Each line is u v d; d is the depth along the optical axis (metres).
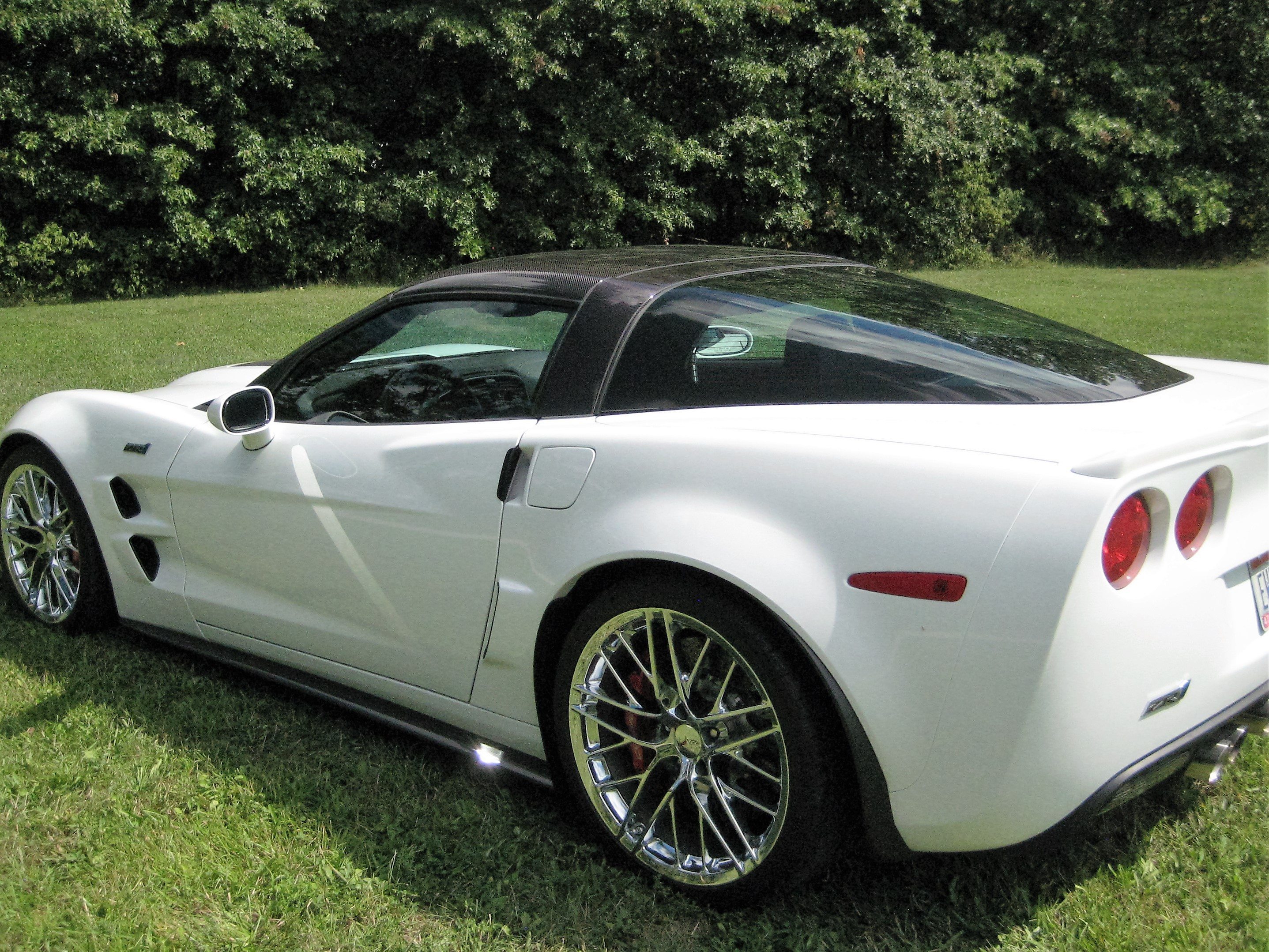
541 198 22.09
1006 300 15.42
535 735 2.41
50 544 3.48
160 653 3.35
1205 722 1.93
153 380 7.99
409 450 2.53
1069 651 1.70
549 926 2.06
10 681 3.10
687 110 23.00
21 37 17.94
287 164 19.88
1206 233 27.73
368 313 2.85
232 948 1.97
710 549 1.94
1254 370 2.61
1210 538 1.92
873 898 2.12
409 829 2.38
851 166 23.97
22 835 2.32
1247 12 26.56
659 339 2.30
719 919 2.07
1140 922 1.98
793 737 1.91
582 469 2.19
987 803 1.80
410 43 21.09
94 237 19.97
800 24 22.97
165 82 19.97
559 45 20.48
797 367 2.17
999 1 26.64
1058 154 27.06
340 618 2.73
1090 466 1.71
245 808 2.44
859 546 1.84
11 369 8.49
